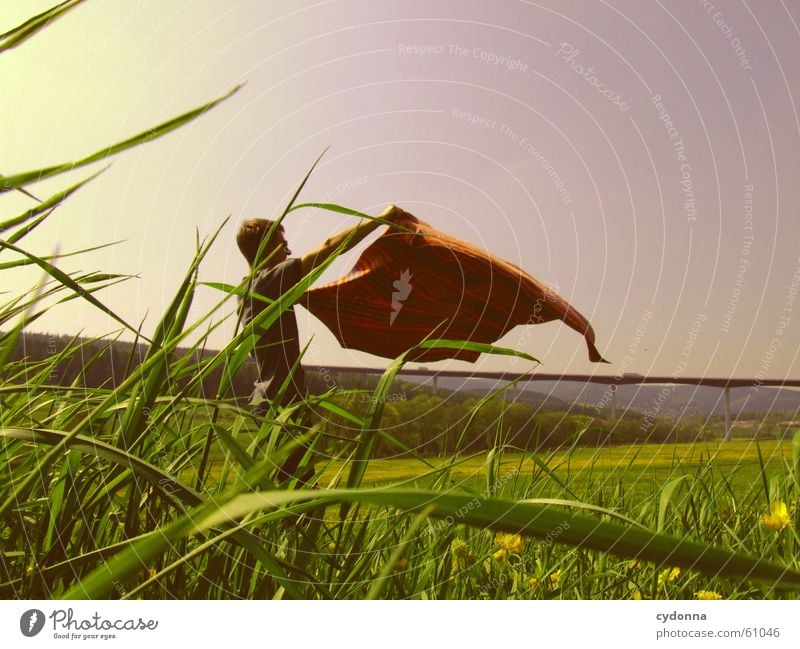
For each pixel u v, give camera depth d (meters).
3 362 0.56
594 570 1.33
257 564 0.91
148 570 0.86
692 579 1.26
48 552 0.75
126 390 0.78
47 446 0.85
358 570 1.00
